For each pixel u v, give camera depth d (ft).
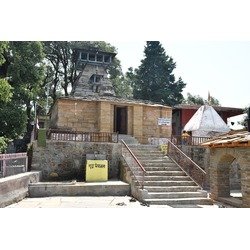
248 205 31.71
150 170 46.88
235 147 34.68
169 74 169.17
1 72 83.92
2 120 76.02
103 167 49.29
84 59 135.44
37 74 86.17
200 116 80.89
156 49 170.81
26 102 87.40
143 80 167.32
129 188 43.34
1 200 30.60
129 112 72.38
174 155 52.19
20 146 93.56
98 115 69.21
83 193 41.98
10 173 38.78
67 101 67.72
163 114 75.82
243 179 32.81
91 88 126.93
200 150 59.00
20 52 84.69
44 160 49.93
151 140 70.23
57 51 152.66
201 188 41.39
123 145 53.57
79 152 51.90
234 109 102.12
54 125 72.49
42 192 40.75
